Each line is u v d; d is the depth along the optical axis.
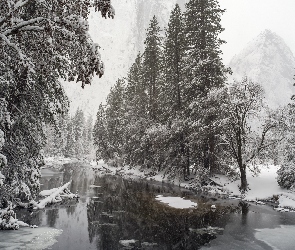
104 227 13.01
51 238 11.03
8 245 9.73
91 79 7.04
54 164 60.28
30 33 7.77
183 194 22.77
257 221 14.70
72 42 7.04
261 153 23.56
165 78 34.53
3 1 6.37
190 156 28.47
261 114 23.69
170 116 32.56
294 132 22.73
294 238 11.92
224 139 24.53
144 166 38.84
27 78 8.89
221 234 12.34
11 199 14.38
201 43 29.28
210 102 25.05
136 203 18.73
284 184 21.70
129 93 48.56
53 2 6.65
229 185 24.42
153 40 39.62
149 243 10.97
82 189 24.94
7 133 12.24
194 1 29.53
